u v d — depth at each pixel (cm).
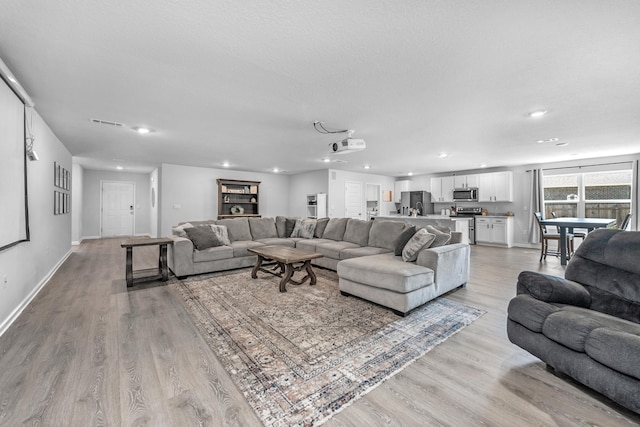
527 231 730
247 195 859
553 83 249
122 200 910
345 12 159
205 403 148
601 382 142
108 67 222
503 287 364
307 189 890
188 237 421
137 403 147
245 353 198
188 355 195
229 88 260
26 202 277
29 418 136
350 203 873
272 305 292
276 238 537
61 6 152
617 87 256
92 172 865
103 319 254
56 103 298
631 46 191
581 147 511
